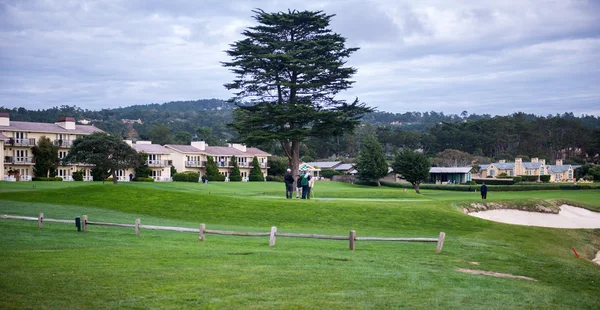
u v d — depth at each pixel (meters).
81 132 93.38
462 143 167.25
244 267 15.83
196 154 109.81
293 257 18.08
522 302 13.63
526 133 168.50
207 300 12.10
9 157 81.25
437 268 17.67
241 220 31.77
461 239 26.81
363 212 33.72
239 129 55.34
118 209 33.66
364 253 20.00
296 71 54.78
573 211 46.06
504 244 26.39
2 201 35.12
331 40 54.38
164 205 34.91
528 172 126.00
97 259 16.22
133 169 96.00
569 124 171.88
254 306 11.77
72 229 23.97
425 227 31.09
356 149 176.25
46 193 37.81
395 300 12.84
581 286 17.53
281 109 53.44
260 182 100.12
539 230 32.53
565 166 133.25
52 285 12.74
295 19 53.97
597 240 32.97
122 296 12.13
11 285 12.56
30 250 17.48
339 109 57.12
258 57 53.25
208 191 62.50
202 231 21.55
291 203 35.59
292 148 59.91
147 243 20.33
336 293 13.20
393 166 78.25
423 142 170.50
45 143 84.06
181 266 15.61
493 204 43.59
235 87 55.97
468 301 13.23
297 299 12.48
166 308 11.38
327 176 126.94
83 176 90.94
